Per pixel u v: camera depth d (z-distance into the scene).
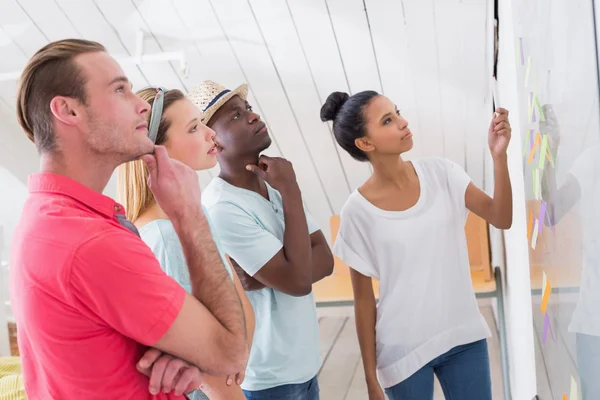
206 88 1.82
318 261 1.94
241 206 1.78
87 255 0.95
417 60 2.96
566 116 0.85
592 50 0.69
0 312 3.62
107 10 2.81
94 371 0.98
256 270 1.73
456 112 3.21
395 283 1.92
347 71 3.06
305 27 2.85
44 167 1.06
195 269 1.11
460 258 1.89
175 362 1.01
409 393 1.92
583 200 0.77
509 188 1.74
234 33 2.90
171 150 1.50
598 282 0.70
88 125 1.03
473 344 1.89
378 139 1.87
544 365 1.23
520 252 1.82
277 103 3.25
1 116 3.32
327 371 3.58
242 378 1.38
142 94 1.52
